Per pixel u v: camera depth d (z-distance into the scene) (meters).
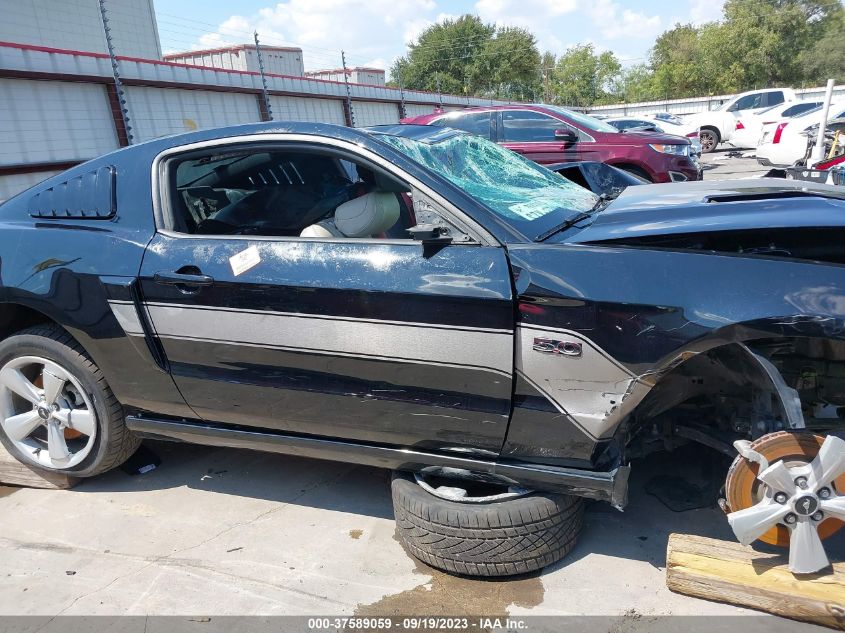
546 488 2.29
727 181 3.10
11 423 3.14
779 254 2.11
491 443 2.31
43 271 2.79
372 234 2.55
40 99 10.73
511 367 2.17
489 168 2.89
